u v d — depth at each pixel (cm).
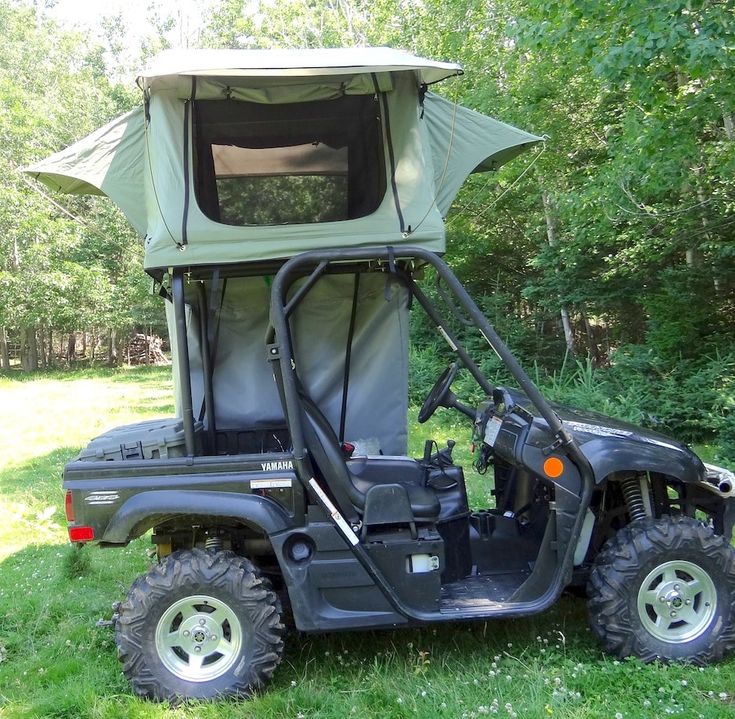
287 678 360
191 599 340
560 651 372
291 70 328
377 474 378
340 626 340
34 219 2439
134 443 367
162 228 349
